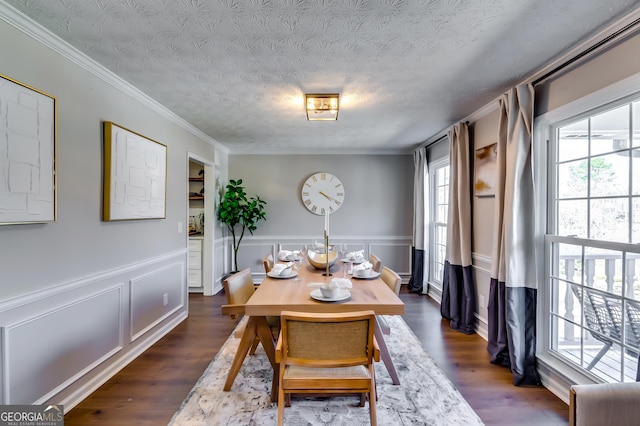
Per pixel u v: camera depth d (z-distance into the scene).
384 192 5.19
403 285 5.09
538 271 2.26
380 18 1.59
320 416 1.84
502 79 2.32
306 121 3.45
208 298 4.34
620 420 1.15
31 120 1.62
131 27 1.67
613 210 1.79
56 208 1.78
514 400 2.02
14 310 1.58
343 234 5.18
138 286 2.64
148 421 1.80
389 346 2.81
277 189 5.17
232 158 5.16
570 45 1.83
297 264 2.99
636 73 1.55
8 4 1.48
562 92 2.05
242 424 1.77
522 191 2.28
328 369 1.61
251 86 2.47
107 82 2.23
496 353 2.46
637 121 1.65
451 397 2.04
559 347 2.18
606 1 1.44
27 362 1.65
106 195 2.21
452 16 1.57
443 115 3.19
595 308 1.92
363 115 3.21
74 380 1.95
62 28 1.68
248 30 1.70
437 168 4.46
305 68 2.16
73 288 1.95
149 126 2.80
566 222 2.12
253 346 2.62
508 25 1.64
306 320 1.45
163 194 2.99
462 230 3.19
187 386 2.16
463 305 3.23
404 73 2.22
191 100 2.79
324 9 1.51
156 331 2.94
